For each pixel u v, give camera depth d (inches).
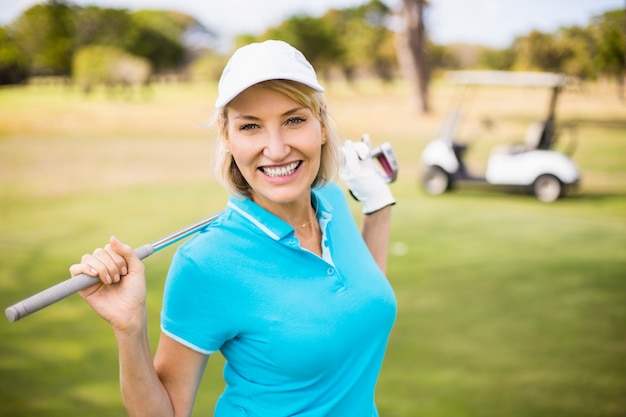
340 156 55.9
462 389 131.0
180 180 369.1
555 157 319.9
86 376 141.8
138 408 47.5
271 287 49.5
